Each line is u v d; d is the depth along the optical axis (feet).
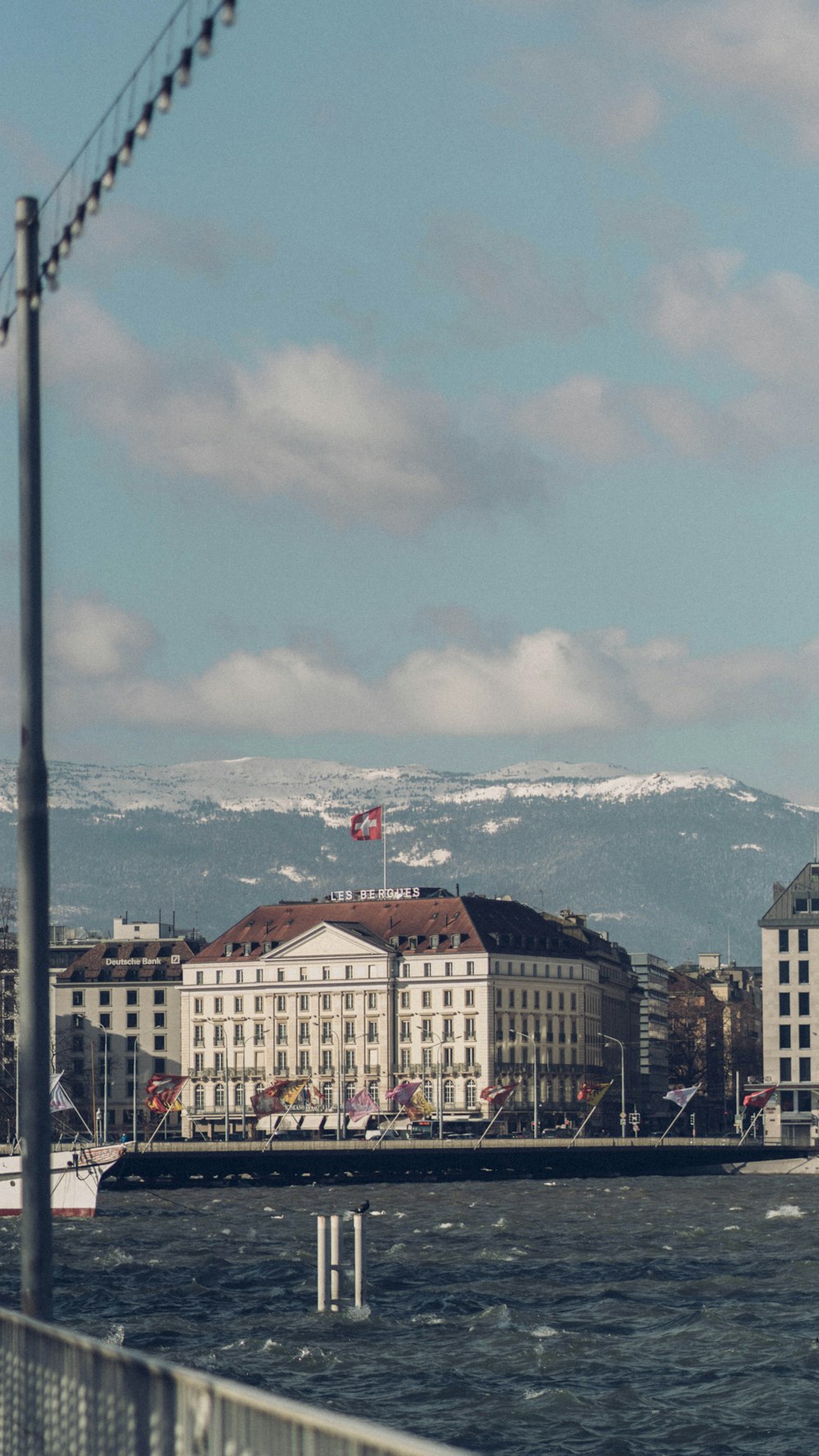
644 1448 248.11
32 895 141.79
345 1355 312.29
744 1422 261.44
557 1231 578.25
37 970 141.08
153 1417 105.60
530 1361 309.01
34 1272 137.28
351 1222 626.23
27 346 142.61
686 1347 322.14
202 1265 465.06
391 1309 368.89
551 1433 256.52
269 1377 294.05
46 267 139.74
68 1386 116.26
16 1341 125.39
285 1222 638.94
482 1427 259.80
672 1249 506.48
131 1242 545.44
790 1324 349.82
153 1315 361.51
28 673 143.64
